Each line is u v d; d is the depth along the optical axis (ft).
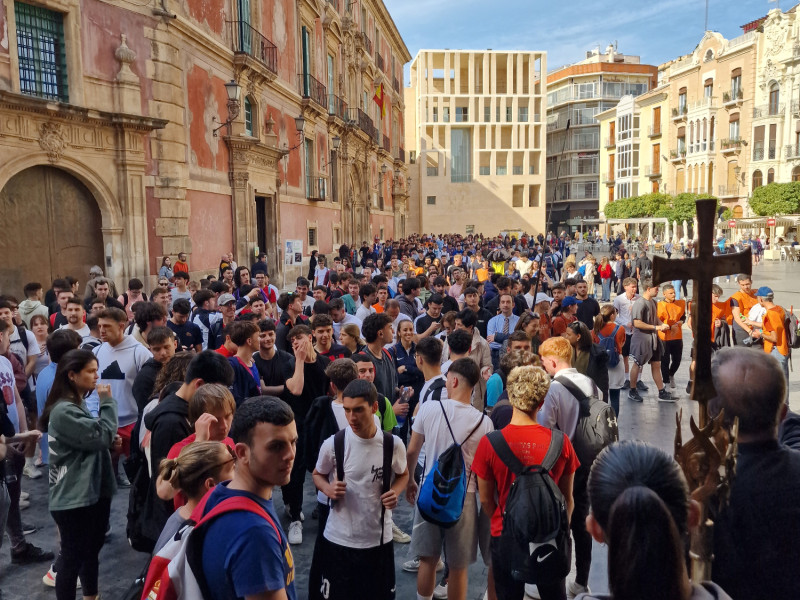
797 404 28.50
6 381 17.56
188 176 52.11
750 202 147.43
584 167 266.98
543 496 10.75
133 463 13.33
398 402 18.43
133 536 12.32
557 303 26.73
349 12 110.63
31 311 27.96
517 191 230.68
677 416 6.95
